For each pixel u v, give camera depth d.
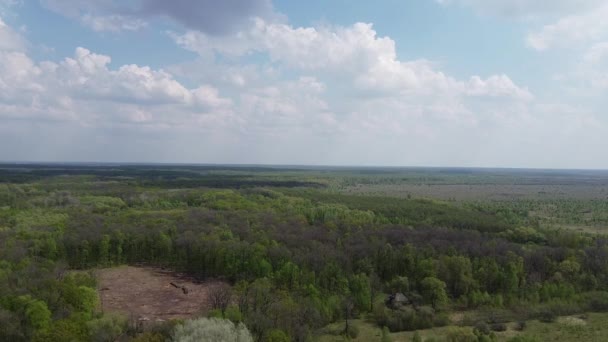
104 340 68.69
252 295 85.81
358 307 93.06
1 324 69.44
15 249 110.00
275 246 113.94
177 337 61.16
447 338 79.81
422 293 98.81
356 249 113.81
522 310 93.88
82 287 86.50
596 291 102.50
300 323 78.62
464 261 103.38
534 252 113.88
